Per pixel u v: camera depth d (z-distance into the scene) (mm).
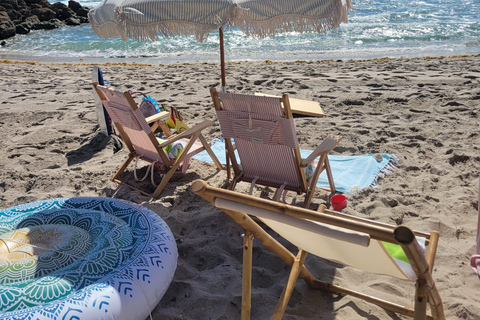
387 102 7426
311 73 10016
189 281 3178
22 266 2770
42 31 25781
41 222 3354
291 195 4473
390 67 10586
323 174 4832
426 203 4141
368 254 2207
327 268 3244
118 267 2760
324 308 2871
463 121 6246
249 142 3900
